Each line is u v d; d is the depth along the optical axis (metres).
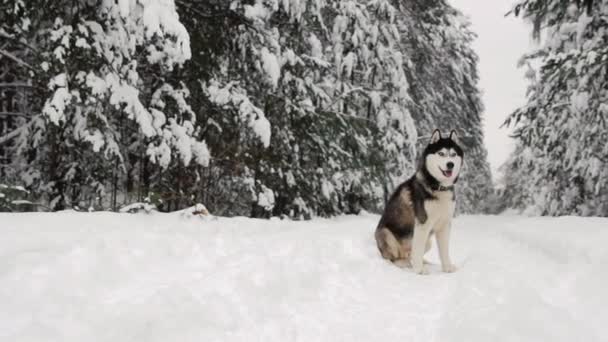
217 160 9.77
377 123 14.10
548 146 12.52
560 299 3.80
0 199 6.68
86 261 3.66
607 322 3.25
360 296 3.83
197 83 9.90
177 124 8.79
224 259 4.18
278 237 5.37
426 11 18.61
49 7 7.91
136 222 5.58
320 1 11.54
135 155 10.60
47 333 2.73
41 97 8.58
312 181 12.17
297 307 3.46
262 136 9.40
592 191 11.83
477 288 3.72
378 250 5.43
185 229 5.47
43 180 9.84
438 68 19.59
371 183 13.50
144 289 3.47
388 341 2.94
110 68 7.61
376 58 13.98
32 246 4.06
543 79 12.38
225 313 3.08
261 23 10.41
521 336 2.80
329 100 12.71
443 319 3.29
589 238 5.04
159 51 8.32
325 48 13.96
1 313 2.93
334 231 6.32
